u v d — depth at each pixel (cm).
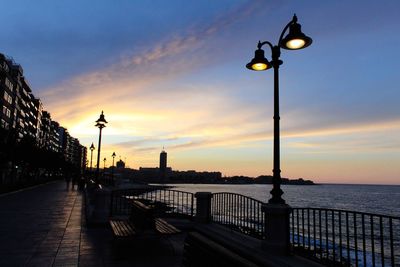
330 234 2933
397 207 8706
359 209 7919
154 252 812
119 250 800
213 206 1159
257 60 777
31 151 6331
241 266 309
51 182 8219
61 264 711
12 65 9056
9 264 705
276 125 743
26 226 1202
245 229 981
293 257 661
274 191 718
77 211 1700
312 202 9956
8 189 3103
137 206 909
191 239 462
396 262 1859
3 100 7644
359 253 2131
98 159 1881
